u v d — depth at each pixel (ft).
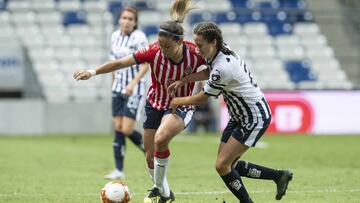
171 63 74.43
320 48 280.51
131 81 109.91
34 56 259.39
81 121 231.09
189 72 74.95
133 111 110.63
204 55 69.10
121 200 72.59
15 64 229.86
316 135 221.25
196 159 144.97
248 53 276.62
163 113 78.23
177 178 109.40
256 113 70.54
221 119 230.48
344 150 168.66
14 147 177.58
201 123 235.81
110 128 233.35
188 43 75.00
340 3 288.92
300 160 142.31
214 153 160.86
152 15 276.62
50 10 271.28
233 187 72.08
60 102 229.66
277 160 142.00
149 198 76.59
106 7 276.62
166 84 76.23
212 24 68.13
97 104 232.12
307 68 273.75
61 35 267.18
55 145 184.75
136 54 75.46
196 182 103.91
